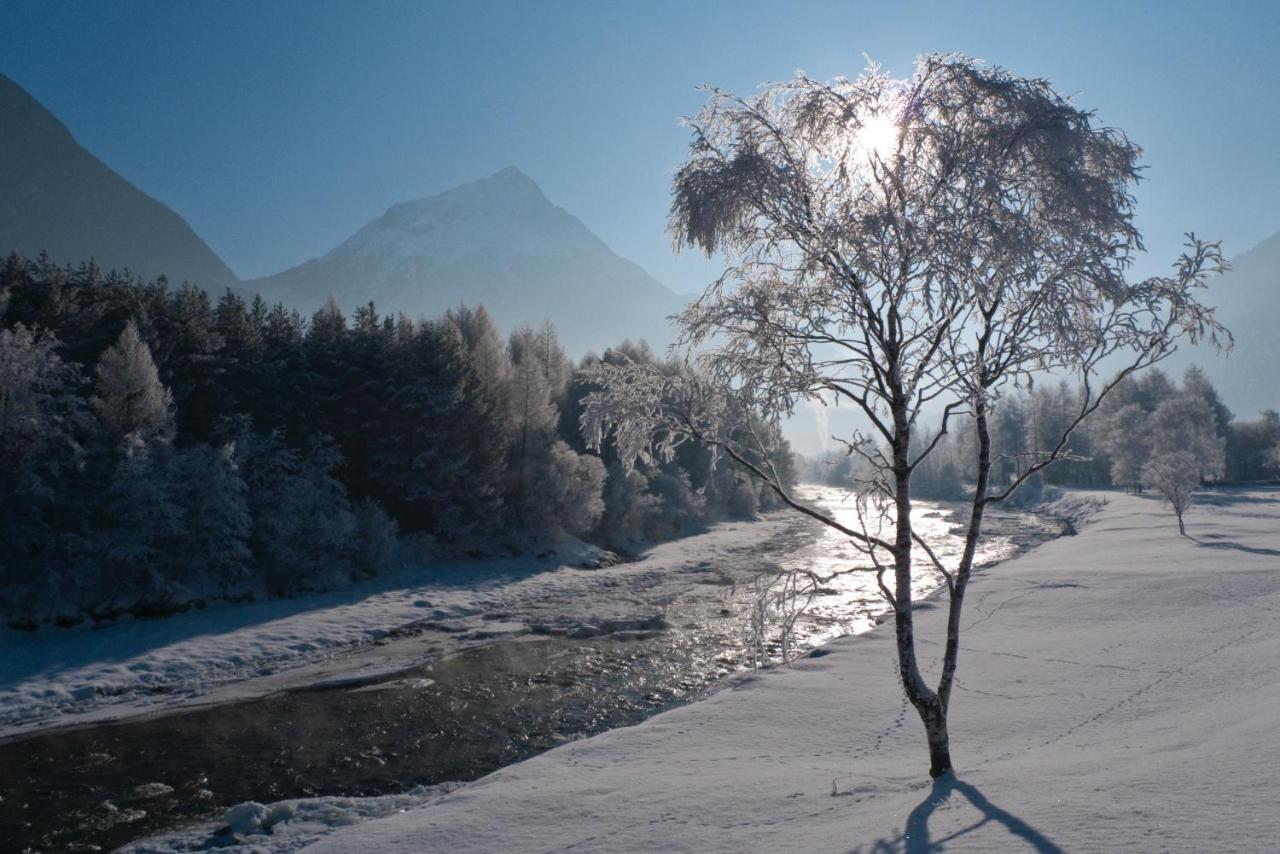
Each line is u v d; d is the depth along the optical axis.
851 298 9.89
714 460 10.56
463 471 49.34
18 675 25.14
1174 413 90.81
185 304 45.78
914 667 10.80
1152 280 9.20
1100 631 23.53
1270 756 9.69
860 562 50.03
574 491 54.66
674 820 10.02
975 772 11.02
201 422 42.78
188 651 28.38
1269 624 22.81
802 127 10.40
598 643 29.81
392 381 49.19
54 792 16.16
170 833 13.87
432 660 27.70
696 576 46.53
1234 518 63.72
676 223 10.38
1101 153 9.64
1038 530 68.81
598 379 10.86
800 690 18.23
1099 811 8.21
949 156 9.50
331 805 14.34
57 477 32.78
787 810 10.09
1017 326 9.55
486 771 16.86
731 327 10.09
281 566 38.44
